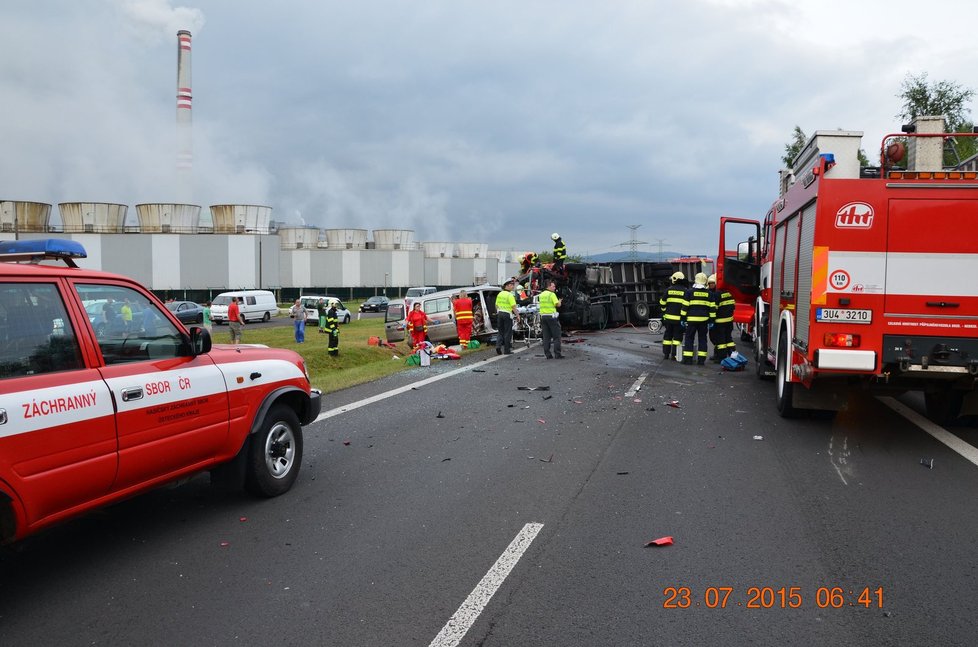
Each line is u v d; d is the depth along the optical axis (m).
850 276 7.31
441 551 4.67
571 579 4.21
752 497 5.76
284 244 89.12
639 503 5.63
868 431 8.23
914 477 6.31
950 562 4.43
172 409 4.84
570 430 8.38
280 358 6.18
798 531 4.98
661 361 15.73
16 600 4.05
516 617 3.75
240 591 4.11
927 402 8.98
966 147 10.48
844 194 7.30
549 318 16.34
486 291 20.89
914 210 7.19
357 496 5.91
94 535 5.10
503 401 10.41
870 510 5.42
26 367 3.96
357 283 89.81
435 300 21.27
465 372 13.89
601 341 21.38
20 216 74.25
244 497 5.93
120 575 4.37
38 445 3.90
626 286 27.95
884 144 7.29
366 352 22.88
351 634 3.59
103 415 4.30
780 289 9.95
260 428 5.70
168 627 3.69
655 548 4.69
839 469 6.59
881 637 3.52
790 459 6.96
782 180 12.36
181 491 6.16
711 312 14.91
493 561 4.49
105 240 71.69
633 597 3.97
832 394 8.53
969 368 7.08
